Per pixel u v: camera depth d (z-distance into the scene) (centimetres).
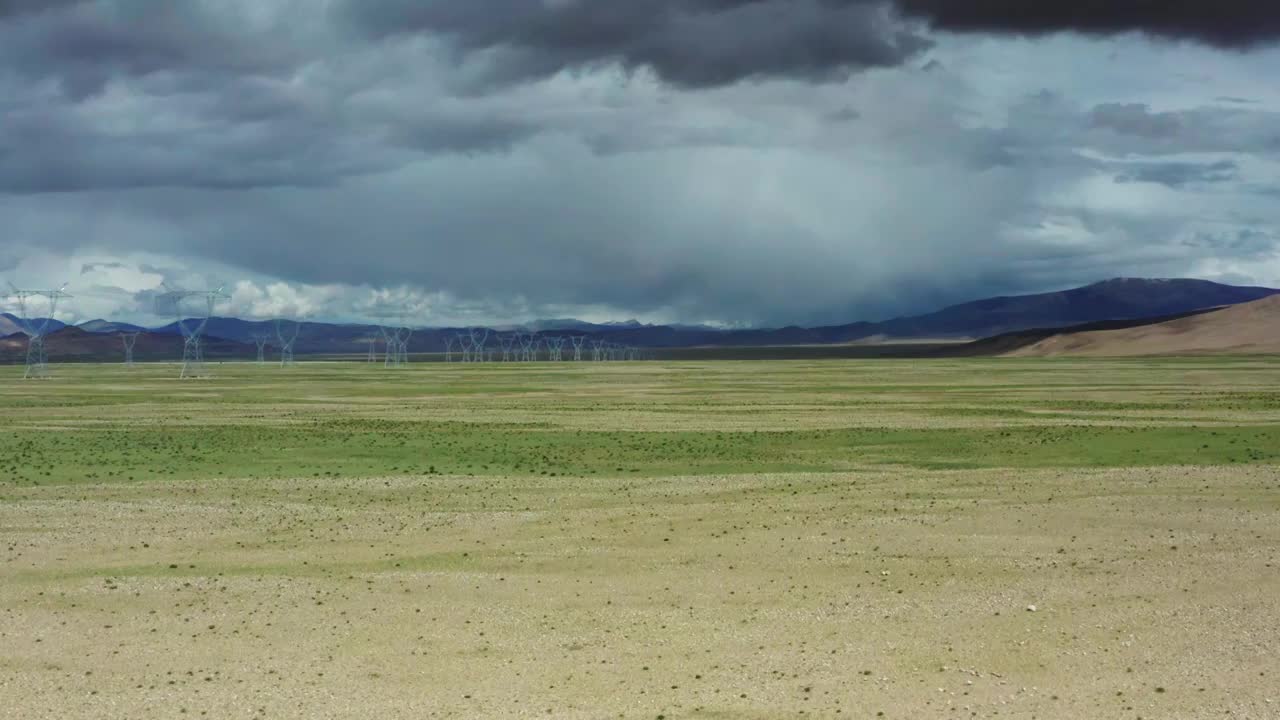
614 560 3322
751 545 3488
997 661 2336
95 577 3155
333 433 7512
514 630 2623
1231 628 2495
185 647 2511
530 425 8138
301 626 2669
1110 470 5050
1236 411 8812
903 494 4419
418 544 3578
